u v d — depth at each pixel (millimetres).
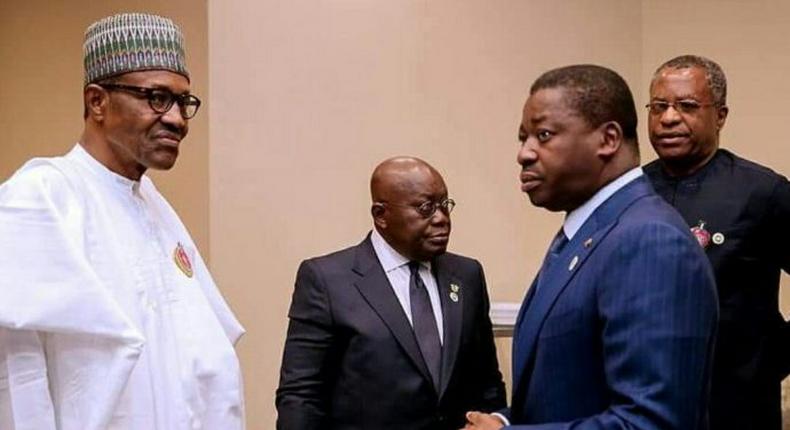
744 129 3379
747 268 2125
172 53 1665
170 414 1600
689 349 1234
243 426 1758
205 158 3422
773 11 3328
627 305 1269
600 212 1407
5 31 3793
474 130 3381
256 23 3193
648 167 2328
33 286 1444
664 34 3566
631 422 1228
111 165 1667
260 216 3182
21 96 3783
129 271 1601
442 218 2168
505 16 3428
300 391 2105
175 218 1869
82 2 3707
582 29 3521
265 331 3174
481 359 2285
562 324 1368
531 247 3449
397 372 2072
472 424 1518
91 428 1474
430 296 2186
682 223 1334
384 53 3293
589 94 1405
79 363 1498
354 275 2166
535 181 1438
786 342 2168
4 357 1468
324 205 3232
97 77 1642
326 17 3250
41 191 1497
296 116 3217
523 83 3445
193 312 1722
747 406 2082
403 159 2209
